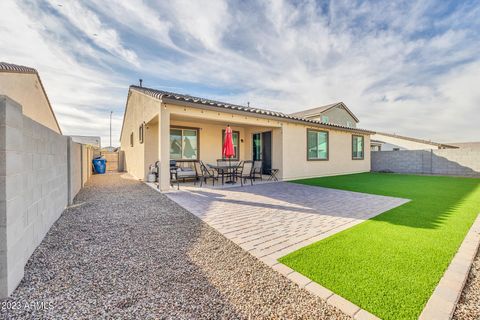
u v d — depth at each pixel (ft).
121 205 17.60
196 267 8.07
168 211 15.84
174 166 31.04
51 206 12.25
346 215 14.74
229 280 7.23
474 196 20.71
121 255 9.02
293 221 13.51
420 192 23.15
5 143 6.17
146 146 33.09
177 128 34.04
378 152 52.65
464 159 41.68
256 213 15.31
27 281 7.11
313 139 38.19
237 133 40.60
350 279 7.16
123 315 5.69
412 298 6.20
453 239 10.29
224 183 30.48
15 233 6.73
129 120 48.26
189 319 5.56
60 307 5.96
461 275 7.30
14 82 31.17
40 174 10.16
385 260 8.38
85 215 14.74
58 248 9.62
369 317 5.53
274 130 34.73
